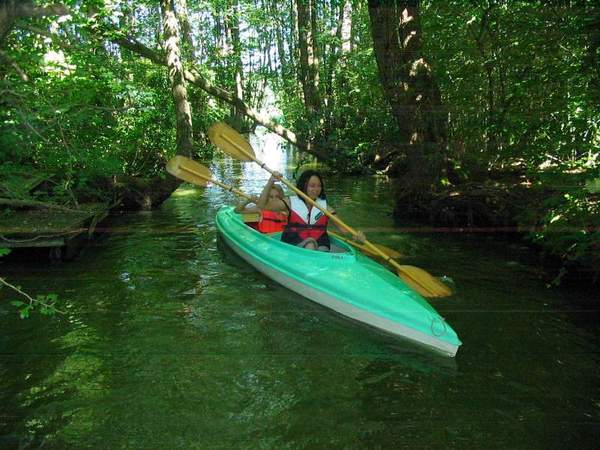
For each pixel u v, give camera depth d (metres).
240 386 3.23
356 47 15.38
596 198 5.13
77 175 6.86
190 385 3.25
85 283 5.06
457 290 4.80
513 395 3.10
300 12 14.94
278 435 2.76
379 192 10.27
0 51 2.33
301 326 4.09
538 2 5.61
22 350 3.69
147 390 3.19
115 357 3.59
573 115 5.60
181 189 10.94
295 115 14.95
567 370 3.37
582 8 4.86
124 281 5.12
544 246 5.69
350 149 11.79
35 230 5.59
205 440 2.72
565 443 2.67
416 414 2.93
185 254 6.02
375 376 3.34
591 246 4.97
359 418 2.90
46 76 5.18
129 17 9.77
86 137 6.60
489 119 6.85
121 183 8.32
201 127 14.07
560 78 5.57
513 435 2.73
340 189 10.68
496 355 3.58
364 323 4.09
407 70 7.76
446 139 7.73
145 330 4.02
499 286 4.90
